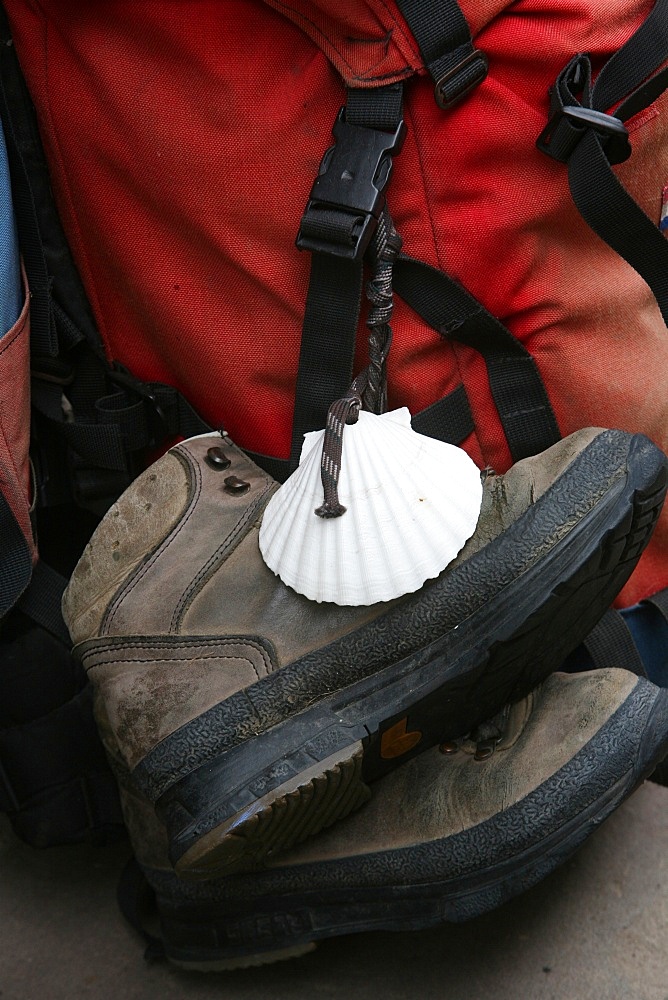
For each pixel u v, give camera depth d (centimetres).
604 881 93
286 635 76
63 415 91
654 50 75
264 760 71
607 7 74
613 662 90
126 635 78
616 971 85
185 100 76
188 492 81
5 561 82
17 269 79
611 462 73
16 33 80
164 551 80
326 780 70
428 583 74
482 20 71
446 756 82
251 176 77
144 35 76
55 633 89
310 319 79
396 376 82
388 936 90
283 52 75
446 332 80
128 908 90
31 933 92
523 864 75
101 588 80
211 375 85
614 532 71
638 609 94
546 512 73
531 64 73
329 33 72
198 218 79
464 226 77
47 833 93
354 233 74
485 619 73
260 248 79
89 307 89
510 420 84
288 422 85
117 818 94
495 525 76
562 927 89
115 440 88
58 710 90
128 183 81
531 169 76
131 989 87
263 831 71
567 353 82
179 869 71
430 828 77
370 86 72
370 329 79
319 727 72
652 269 78
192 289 83
